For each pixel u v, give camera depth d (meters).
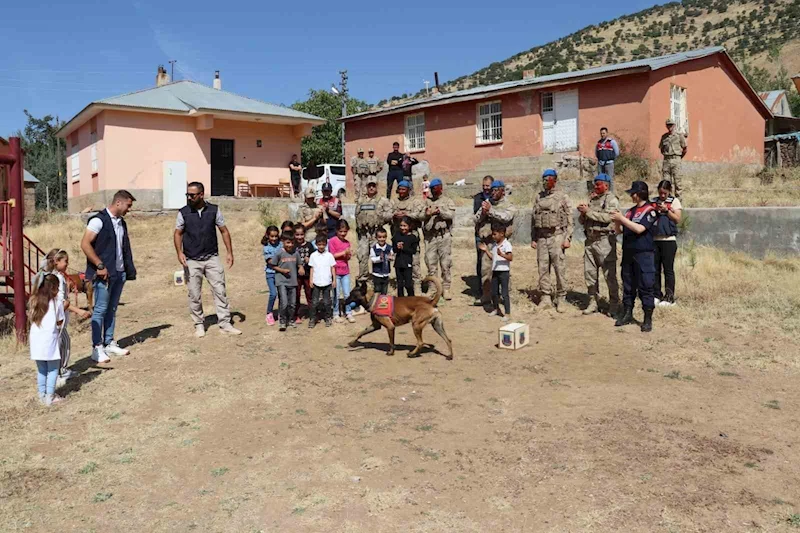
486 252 9.97
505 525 3.97
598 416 5.66
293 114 25.14
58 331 6.46
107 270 7.80
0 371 7.71
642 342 8.02
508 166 21.52
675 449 4.95
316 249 9.51
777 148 25.19
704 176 18.88
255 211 22.80
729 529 3.84
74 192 27.09
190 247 8.81
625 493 4.30
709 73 21.53
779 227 11.55
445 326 9.15
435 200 10.34
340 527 4.01
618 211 8.95
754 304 9.27
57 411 6.26
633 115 19.03
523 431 5.39
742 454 4.86
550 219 9.58
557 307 9.73
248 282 12.95
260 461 5.02
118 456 5.20
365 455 5.04
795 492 4.27
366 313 10.15
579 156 19.23
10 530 4.09
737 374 6.81
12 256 8.98
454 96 23.66
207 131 24.20
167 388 6.86
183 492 4.57
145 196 23.03
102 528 4.12
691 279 10.56
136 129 22.83
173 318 10.27
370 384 6.78
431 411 5.94
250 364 7.62
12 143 8.95
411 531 3.94
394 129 26.38
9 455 5.24
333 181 27.53
